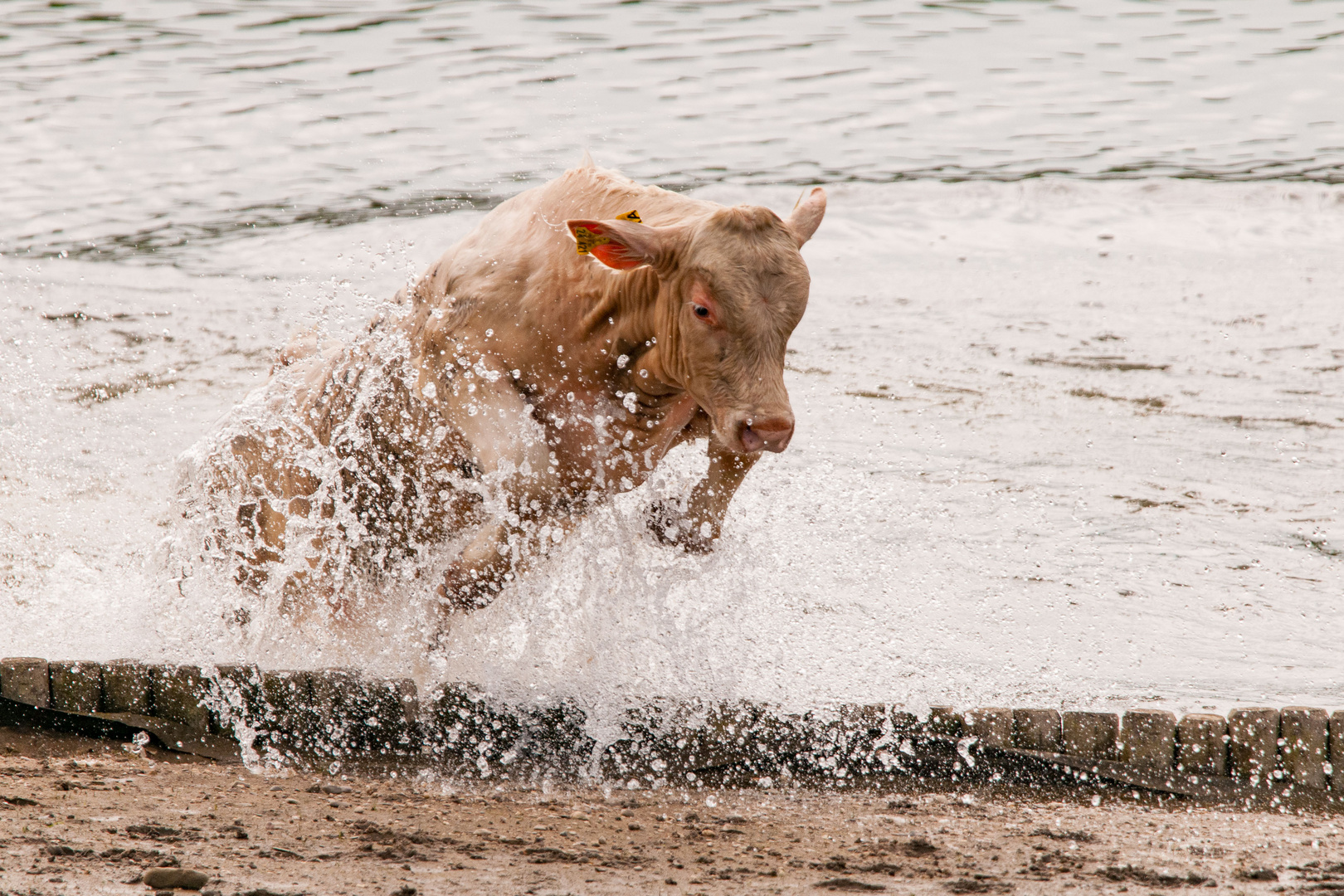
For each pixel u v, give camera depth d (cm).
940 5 6228
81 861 662
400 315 1038
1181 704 1048
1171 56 5534
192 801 805
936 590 1292
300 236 3397
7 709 970
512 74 5034
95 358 2319
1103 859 753
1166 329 2697
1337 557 1449
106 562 1334
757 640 1122
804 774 949
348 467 1066
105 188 3788
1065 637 1187
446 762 952
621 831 786
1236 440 1920
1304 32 5797
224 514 1163
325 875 664
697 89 4956
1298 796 919
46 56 5078
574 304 928
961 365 2377
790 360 2406
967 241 3512
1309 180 3972
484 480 958
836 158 4231
